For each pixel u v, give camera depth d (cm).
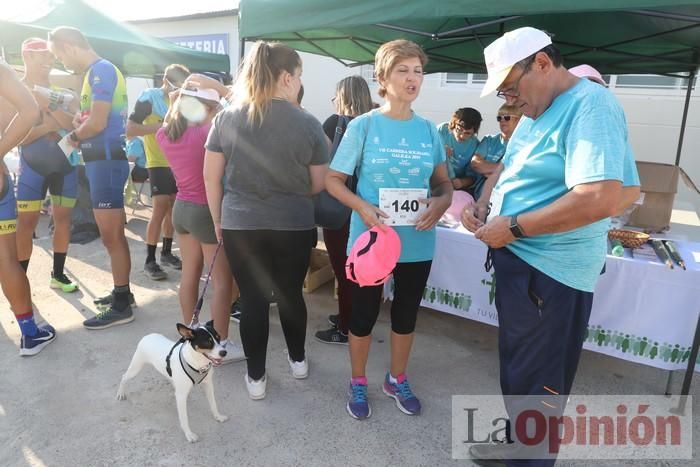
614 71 554
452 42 468
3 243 264
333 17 295
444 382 275
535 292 163
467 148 377
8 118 301
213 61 746
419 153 212
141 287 395
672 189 303
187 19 941
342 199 209
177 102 248
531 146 158
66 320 331
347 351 303
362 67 811
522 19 404
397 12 275
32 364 273
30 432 218
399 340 239
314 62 839
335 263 297
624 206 152
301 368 267
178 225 269
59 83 738
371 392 261
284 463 206
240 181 217
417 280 225
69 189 363
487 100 762
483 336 333
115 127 306
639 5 222
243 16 325
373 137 209
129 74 757
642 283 243
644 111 682
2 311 338
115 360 281
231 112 215
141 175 635
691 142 666
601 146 135
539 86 153
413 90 203
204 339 206
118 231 316
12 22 512
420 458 212
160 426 226
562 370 167
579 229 156
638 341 250
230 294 278
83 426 223
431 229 222
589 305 166
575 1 233
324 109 850
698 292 231
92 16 620
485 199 211
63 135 357
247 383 251
